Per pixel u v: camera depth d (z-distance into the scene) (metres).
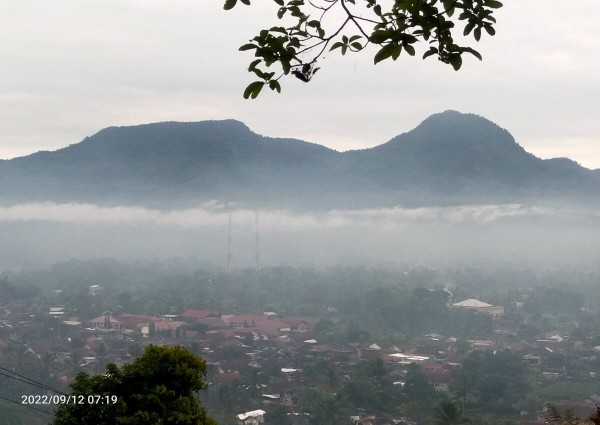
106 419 16.64
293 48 7.10
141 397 16.80
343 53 7.18
